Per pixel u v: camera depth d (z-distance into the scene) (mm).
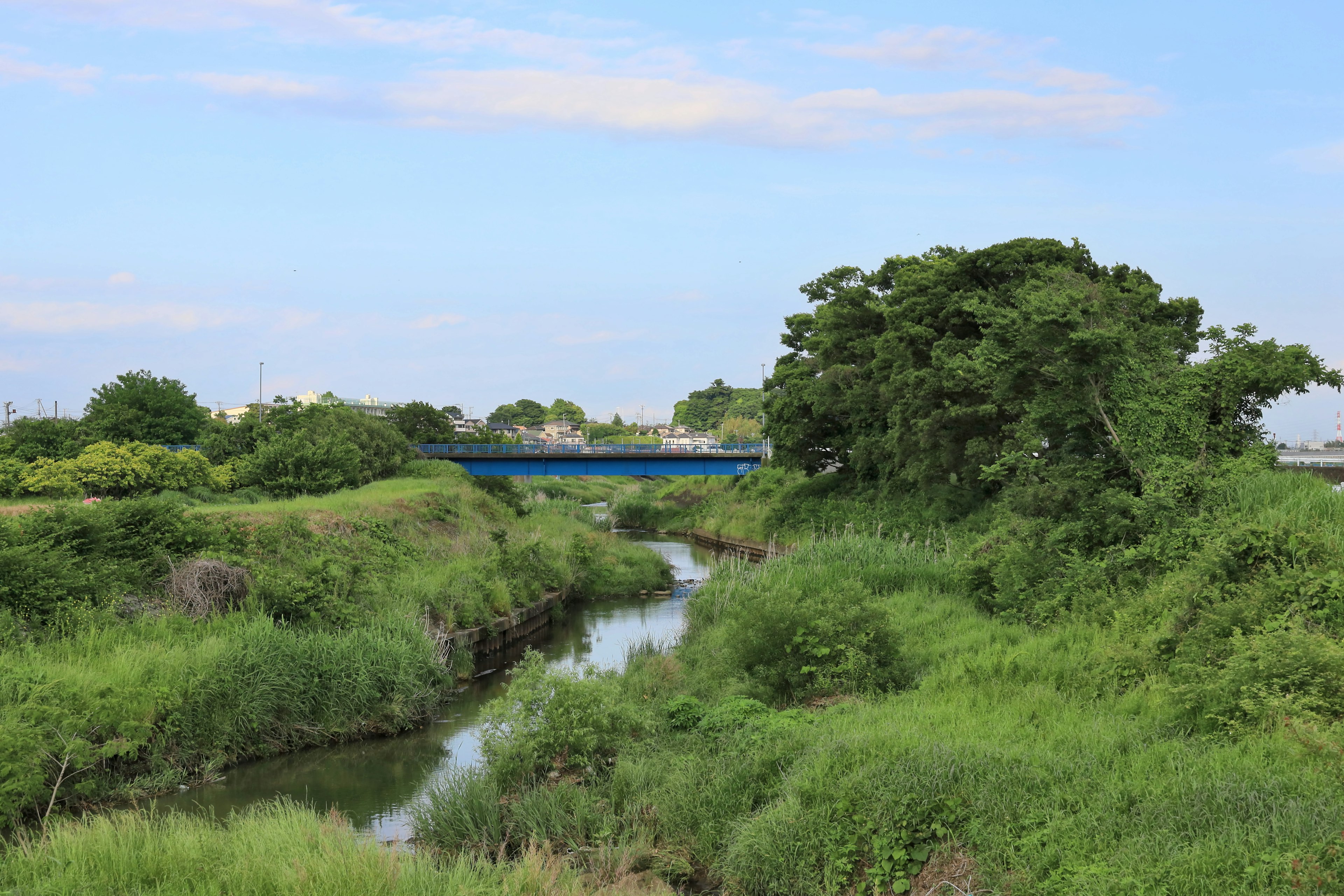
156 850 9188
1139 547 17359
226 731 15164
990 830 8383
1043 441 22188
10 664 13578
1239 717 9812
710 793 10875
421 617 21641
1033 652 14672
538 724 12664
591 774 12047
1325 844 6785
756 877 9234
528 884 9070
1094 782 8688
